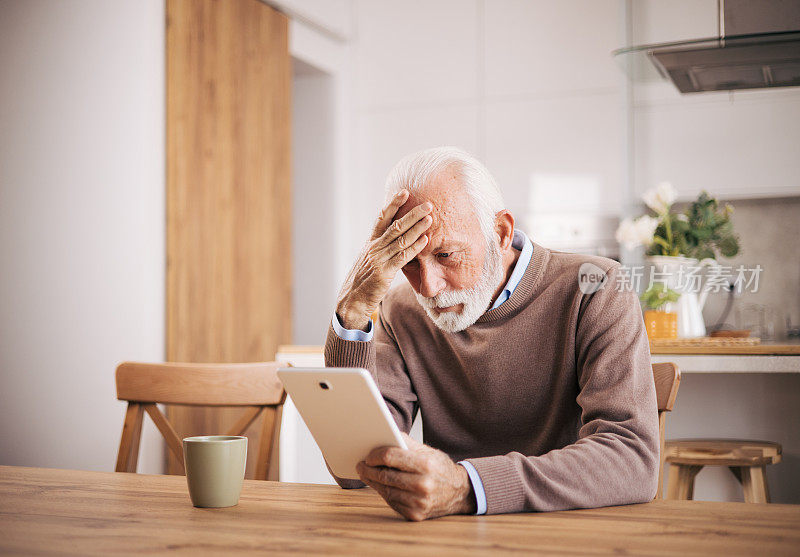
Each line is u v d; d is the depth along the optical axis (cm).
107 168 319
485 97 453
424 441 158
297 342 470
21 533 88
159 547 82
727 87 323
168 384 164
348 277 135
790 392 248
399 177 132
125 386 166
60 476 127
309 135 470
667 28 418
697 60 284
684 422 258
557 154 439
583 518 94
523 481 99
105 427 315
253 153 384
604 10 432
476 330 148
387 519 94
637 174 420
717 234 275
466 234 130
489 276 134
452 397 154
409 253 129
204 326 345
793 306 416
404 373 158
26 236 328
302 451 255
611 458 107
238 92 371
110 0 320
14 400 327
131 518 96
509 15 449
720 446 232
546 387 145
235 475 102
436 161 131
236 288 368
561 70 439
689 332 269
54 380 322
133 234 315
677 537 84
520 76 447
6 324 329
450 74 460
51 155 326
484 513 97
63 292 323
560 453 106
